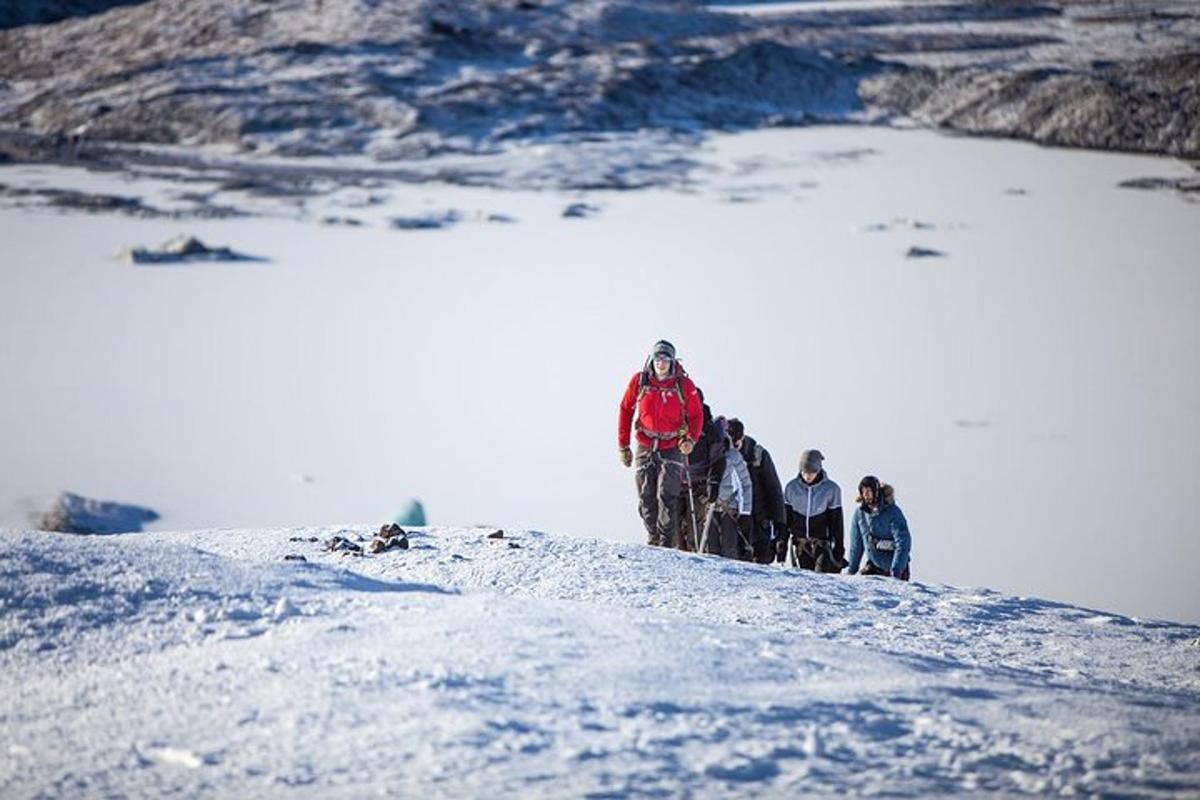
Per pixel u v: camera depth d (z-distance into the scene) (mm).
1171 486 179500
